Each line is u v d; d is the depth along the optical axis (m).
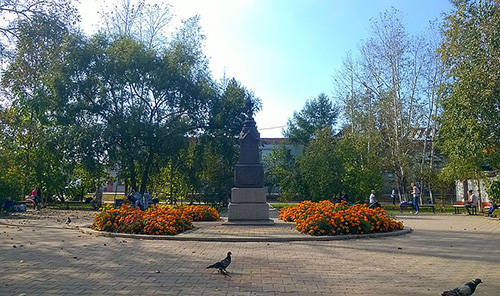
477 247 11.23
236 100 32.38
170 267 8.30
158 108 31.23
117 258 9.27
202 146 31.77
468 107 19.12
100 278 7.32
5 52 16.16
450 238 13.12
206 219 18.59
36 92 25.69
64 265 8.48
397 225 14.63
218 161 33.88
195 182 31.53
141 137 29.16
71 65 27.56
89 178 34.22
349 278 7.42
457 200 38.72
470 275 7.75
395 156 35.47
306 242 11.88
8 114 21.67
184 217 14.26
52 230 14.89
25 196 31.42
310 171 29.20
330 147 29.73
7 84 17.03
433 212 27.95
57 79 26.11
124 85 29.66
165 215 13.61
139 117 28.38
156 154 31.67
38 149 30.59
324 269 8.18
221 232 13.48
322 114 56.19
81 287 6.67
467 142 20.00
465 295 5.63
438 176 30.73
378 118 36.34
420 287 6.81
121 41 29.31
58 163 29.92
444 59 23.69
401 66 36.09
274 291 6.46
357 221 13.18
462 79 19.88
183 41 31.84
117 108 29.83
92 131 27.62
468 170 25.84
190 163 32.72
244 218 16.34
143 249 10.52
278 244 11.48
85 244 11.35
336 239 12.41
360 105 37.19
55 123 28.53
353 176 28.39
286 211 18.92
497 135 19.12
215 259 9.19
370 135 34.75
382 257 9.57
